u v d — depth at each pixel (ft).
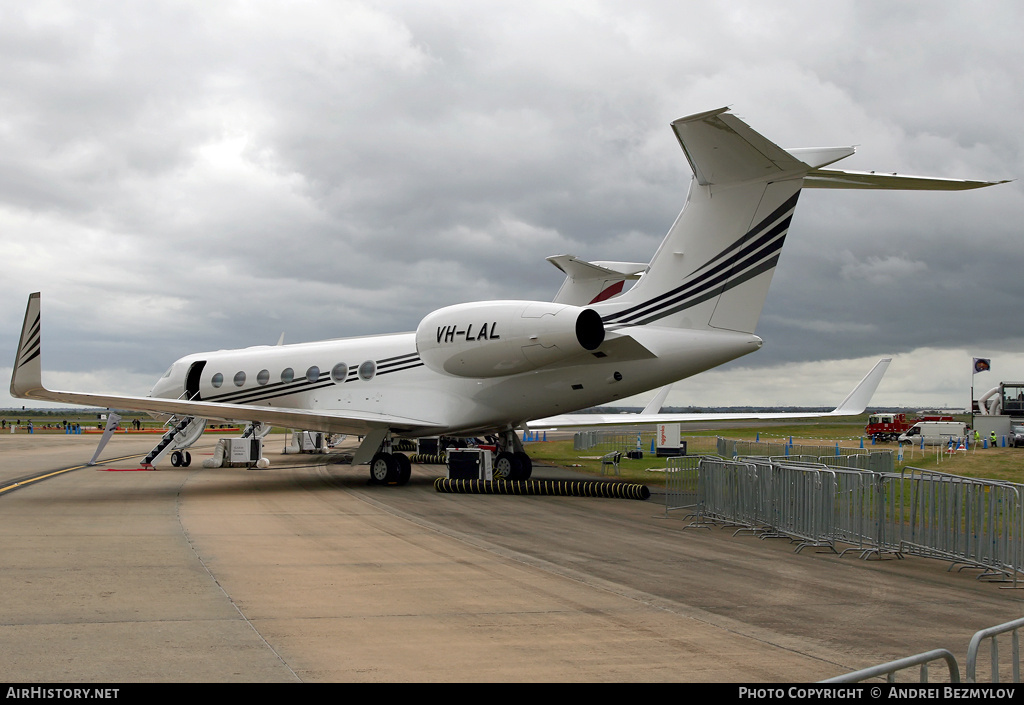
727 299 51.88
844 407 81.30
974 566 30.94
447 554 33.12
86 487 62.13
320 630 21.16
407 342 68.54
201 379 82.58
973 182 43.83
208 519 43.45
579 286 82.07
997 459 104.99
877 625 22.58
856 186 48.34
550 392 59.31
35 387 53.06
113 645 19.61
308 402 74.02
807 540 36.81
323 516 45.21
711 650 19.75
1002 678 18.29
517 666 18.37
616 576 28.99
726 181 51.16
